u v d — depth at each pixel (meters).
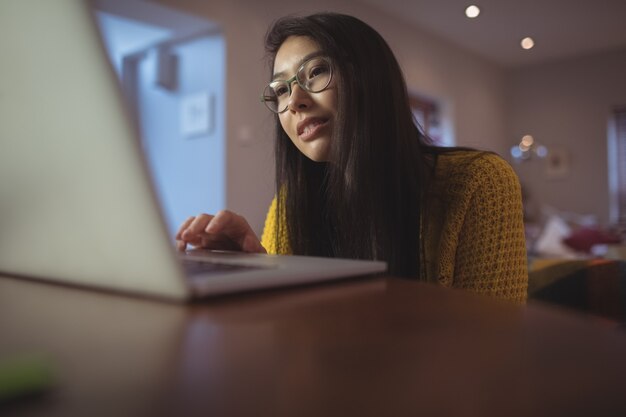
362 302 0.31
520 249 0.77
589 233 3.79
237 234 0.74
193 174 2.96
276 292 0.34
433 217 0.82
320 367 0.18
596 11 3.86
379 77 0.79
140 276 0.31
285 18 0.92
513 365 0.18
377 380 0.17
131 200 0.30
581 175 5.17
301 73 0.83
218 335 0.23
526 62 5.38
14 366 0.16
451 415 0.14
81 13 0.28
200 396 0.15
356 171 0.76
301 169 0.95
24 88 0.32
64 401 0.15
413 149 0.81
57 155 0.32
